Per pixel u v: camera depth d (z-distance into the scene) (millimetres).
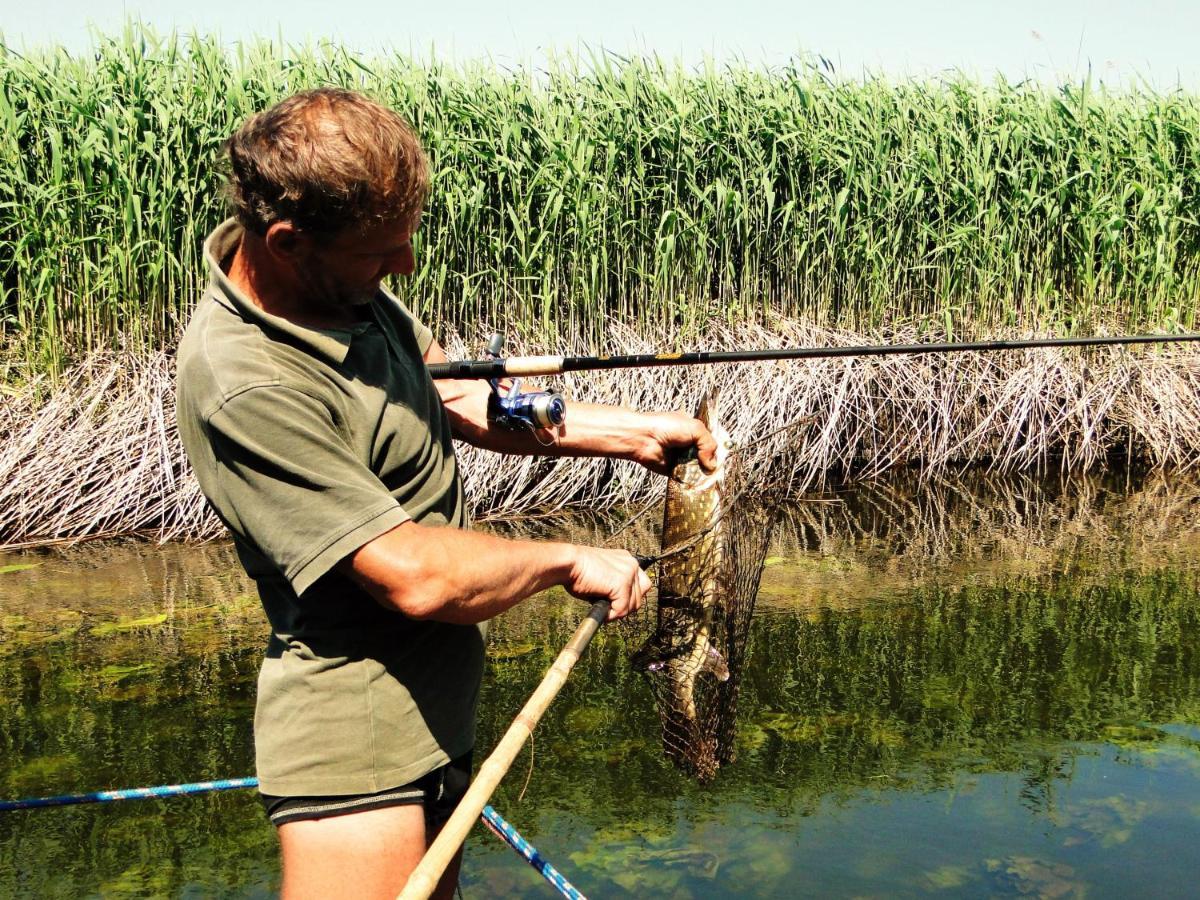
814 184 8852
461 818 1672
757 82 9172
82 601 5758
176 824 3631
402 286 7898
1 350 7617
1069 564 6324
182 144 7531
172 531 6961
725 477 2574
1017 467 8758
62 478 7035
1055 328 9109
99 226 7430
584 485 7797
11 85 7625
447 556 1763
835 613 5531
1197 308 9555
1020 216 9297
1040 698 4523
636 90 8547
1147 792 3732
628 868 3275
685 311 8500
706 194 8414
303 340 1772
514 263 8242
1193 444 8867
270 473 1703
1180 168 9492
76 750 4105
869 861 3305
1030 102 9508
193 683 4699
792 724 4297
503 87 8406
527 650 5109
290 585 1853
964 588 5910
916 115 9383
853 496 7945
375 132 1691
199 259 7609
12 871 3336
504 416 2447
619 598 2113
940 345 3199
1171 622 5371
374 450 1854
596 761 4008
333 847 1852
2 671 4836
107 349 7562
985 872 3240
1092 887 3150
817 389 8258
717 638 2578
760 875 3236
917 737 4172
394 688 1879
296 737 1854
